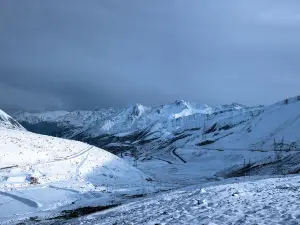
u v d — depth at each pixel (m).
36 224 29.81
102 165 75.19
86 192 51.62
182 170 140.25
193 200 21.30
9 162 59.97
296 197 18.03
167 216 17.48
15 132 77.38
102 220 21.62
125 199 45.16
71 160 71.06
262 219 13.96
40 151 69.25
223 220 14.69
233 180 45.53
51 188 51.72
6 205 40.50
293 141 189.75
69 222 25.91
